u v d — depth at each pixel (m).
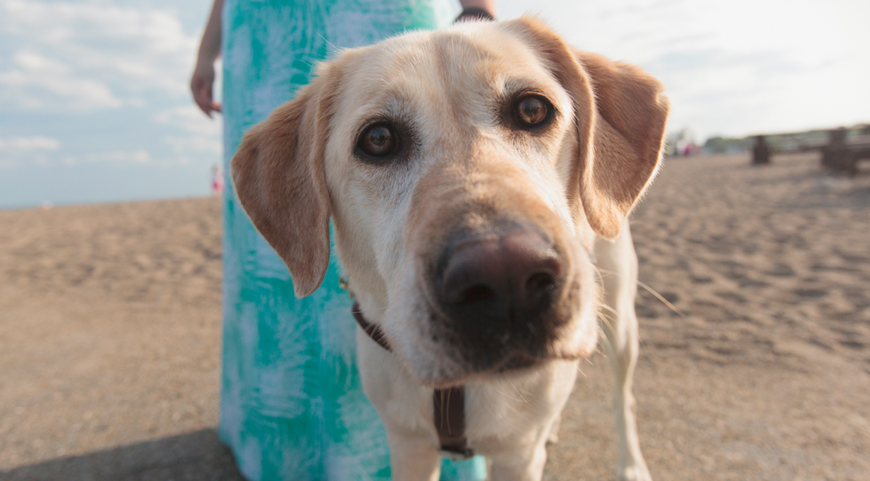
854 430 0.48
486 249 0.21
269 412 0.41
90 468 0.46
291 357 0.40
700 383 0.58
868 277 0.88
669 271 1.02
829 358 0.62
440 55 0.30
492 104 0.29
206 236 1.76
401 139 0.30
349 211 0.32
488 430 0.32
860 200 1.54
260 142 0.35
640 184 0.34
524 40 0.34
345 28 0.39
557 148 0.31
